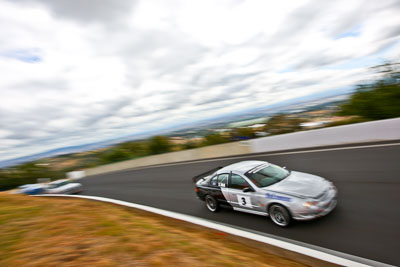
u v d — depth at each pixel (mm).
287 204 4477
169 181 11547
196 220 5254
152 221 5652
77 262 3441
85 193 13805
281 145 12477
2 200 8055
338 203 5270
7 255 3865
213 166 12531
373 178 6258
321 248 3768
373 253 3477
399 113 12070
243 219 5512
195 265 3270
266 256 3676
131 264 3320
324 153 9805
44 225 5152
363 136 9906
